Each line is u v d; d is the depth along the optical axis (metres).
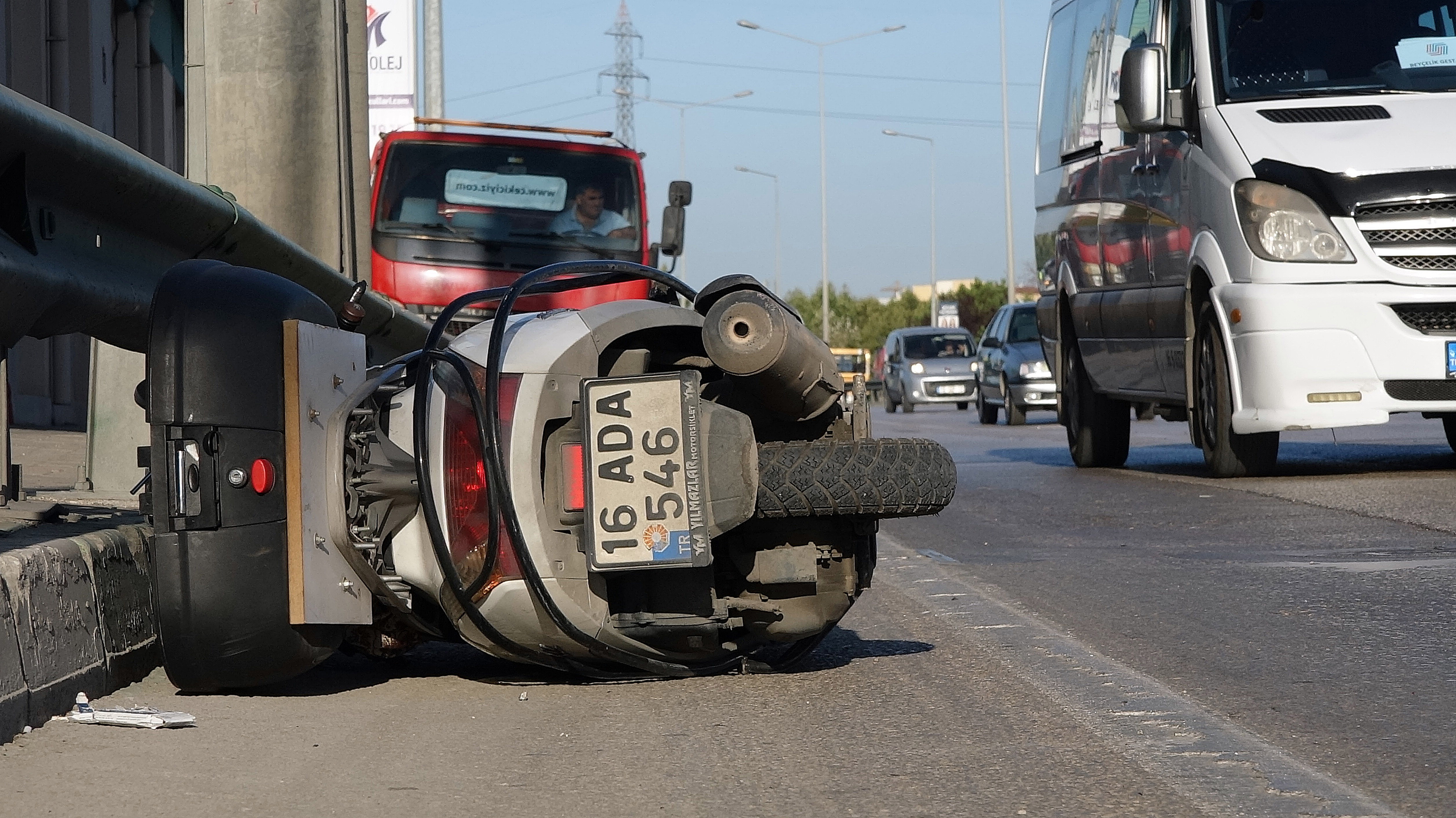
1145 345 13.50
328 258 11.62
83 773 3.85
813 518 5.09
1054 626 6.30
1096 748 4.22
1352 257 11.34
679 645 5.09
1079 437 15.15
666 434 4.75
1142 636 6.01
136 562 5.12
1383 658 5.45
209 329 4.62
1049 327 16.11
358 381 5.00
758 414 5.48
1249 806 3.63
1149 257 13.38
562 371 4.89
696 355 5.61
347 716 4.67
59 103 20.05
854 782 3.88
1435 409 11.23
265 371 4.63
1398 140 11.48
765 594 5.12
